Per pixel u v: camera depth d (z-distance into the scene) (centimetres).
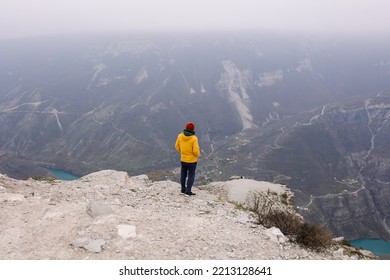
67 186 1460
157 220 1058
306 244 1067
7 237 924
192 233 997
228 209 1312
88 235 926
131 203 1260
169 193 1460
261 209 1355
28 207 1116
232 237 1004
